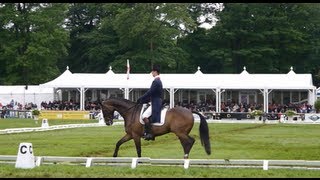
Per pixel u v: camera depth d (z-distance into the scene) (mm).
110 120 20438
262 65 93375
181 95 65750
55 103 63375
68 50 99625
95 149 25281
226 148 26266
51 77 84000
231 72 94000
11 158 19594
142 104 19828
